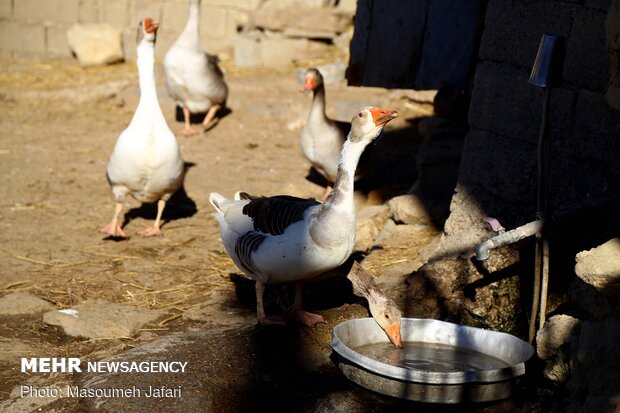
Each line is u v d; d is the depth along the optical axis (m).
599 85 4.09
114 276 4.79
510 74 4.37
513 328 4.20
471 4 5.11
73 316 4.37
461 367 3.88
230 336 4.05
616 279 3.41
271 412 3.79
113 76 8.85
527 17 4.29
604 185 4.11
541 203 3.85
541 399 3.78
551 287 4.12
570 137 4.20
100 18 9.54
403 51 5.16
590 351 3.53
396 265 4.70
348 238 3.91
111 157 5.09
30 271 4.80
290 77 8.50
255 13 8.91
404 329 4.02
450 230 4.55
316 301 4.45
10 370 4.04
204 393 3.78
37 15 9.52
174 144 5.08
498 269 4.28
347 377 3.80
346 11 8.90
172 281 4.77
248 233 4.05
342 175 3.89
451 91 5.69
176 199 5.79
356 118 3.86
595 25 4.09
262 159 6.63
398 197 5.21
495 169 4.46
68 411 3.76
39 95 8.15
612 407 3.42
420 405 3.71
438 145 5.55
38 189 5.86
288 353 3.99
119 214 5.28
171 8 9.36
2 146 6.67
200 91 7.08
